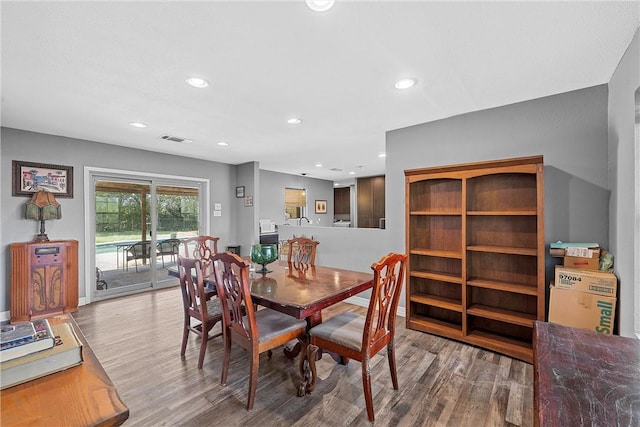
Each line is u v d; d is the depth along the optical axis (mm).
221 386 2166
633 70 1775
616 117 2152
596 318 2127
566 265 2348
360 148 4746
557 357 1108
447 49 1865
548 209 2605
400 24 1612
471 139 3016
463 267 2791
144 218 4840
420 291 3328
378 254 3809
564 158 2539
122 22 1570
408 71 2152
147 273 4875
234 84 2348
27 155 3625
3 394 704
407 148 3496
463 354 2645
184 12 1492
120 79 2244
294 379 2273
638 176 1804
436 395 2068
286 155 5324
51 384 752
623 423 768
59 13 1486
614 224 2215
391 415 1868
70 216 3963
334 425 1783
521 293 2604
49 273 3527
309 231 4535
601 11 1506
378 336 1972
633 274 1840
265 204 7301
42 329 893
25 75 2166
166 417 1846
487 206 2895
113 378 2264
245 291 1915
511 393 2084
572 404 846
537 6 1470
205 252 3674
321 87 2414
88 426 618
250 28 1637
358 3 1441
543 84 2377
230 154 5191
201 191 5625
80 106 2801
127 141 4203
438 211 3039
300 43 1790
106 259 4430
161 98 2621
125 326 3289
